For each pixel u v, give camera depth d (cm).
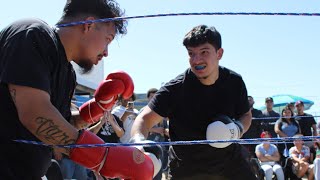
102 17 193
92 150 176
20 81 165
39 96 167
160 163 258
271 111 771
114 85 234
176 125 316
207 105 309
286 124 738
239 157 312
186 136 315
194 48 294
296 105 782
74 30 189
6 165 177
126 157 183
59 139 171
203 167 312
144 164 186
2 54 173
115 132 515
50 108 168
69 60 193
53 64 180
